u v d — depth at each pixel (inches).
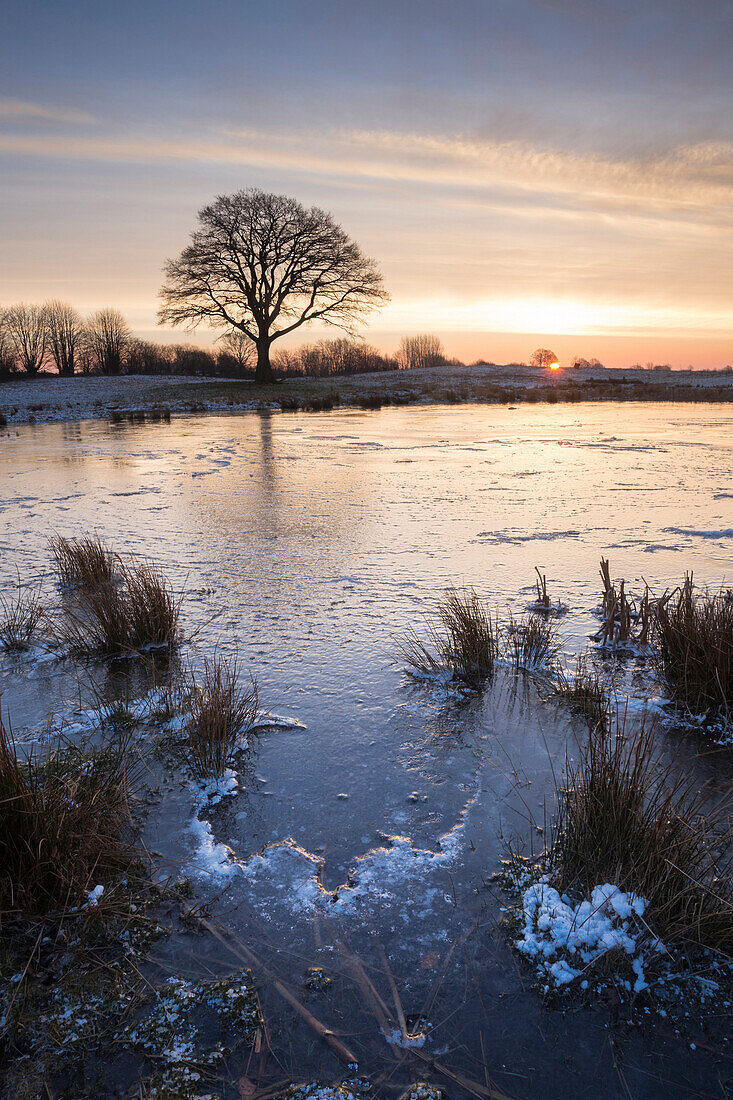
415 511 388.5
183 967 97.4
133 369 3543.3
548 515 370.3
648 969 94.7
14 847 107.3
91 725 163.5
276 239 1851.6
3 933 101.7
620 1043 85.5
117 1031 87.6
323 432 900.0
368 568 279.3
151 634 207.8
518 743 153.3
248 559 297.1
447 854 119.5
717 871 109.7
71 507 420.8
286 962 98.3
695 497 416.2
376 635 211.8
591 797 115.5
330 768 145.4
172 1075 82.0
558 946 98.2
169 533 348.5
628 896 102.3
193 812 132.2
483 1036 86.8
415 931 103.3
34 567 292.0
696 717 161.0
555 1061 83.5
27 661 201.6
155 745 154.9
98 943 101.3
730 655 161.0
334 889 112.3
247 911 107.8
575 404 1497.3
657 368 3592.5
